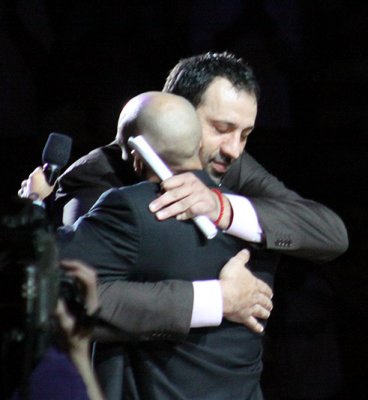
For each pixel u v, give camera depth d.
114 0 15.74
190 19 15.91
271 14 16.14
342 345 14.88
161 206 8.38
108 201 8.43
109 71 15.73
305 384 14.31
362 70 16.83
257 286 8.80
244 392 8.84
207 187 8.64
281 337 14.48
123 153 8.81
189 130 8.53
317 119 16.48
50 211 9.42
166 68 15.88
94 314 7.31
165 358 8.57
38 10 15.57
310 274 14.96
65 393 6.73
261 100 16.20
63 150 9.05
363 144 16.52
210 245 8.66
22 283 6.56
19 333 6.51
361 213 16.31
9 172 15.48
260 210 9.07
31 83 15.57
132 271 8.41
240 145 9.23
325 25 16.58
